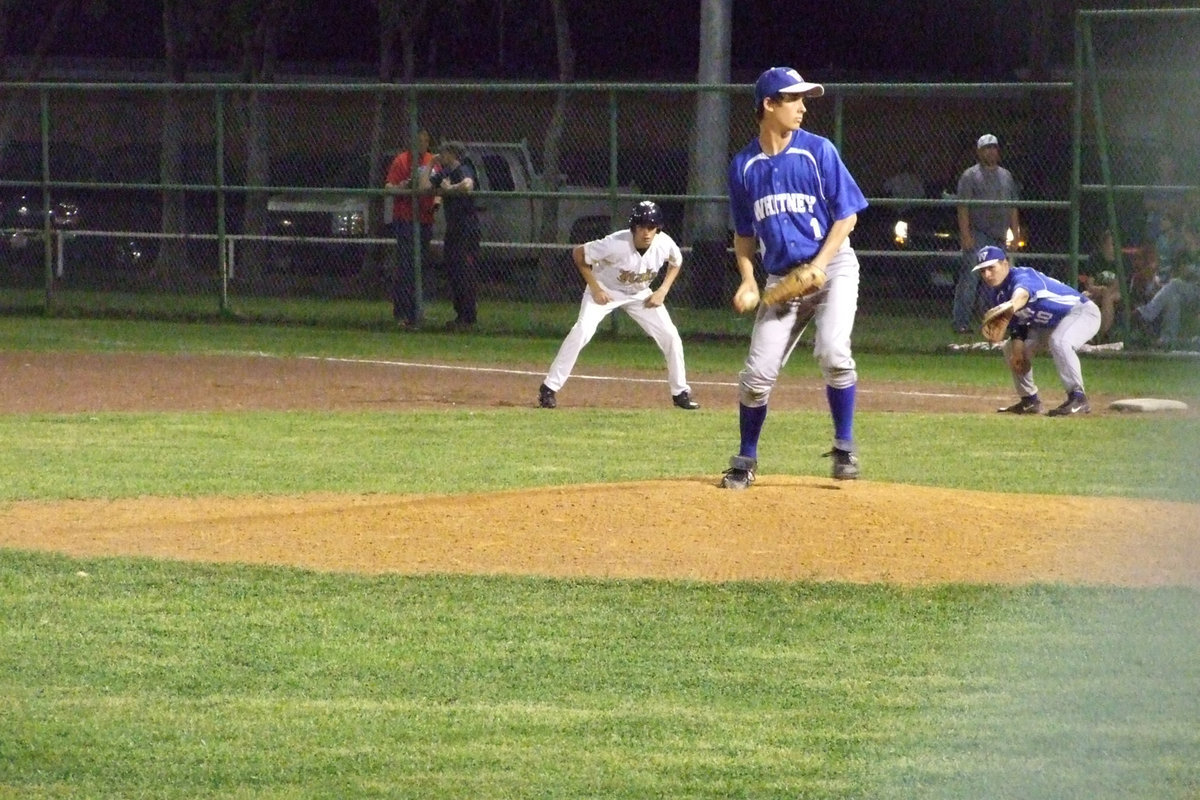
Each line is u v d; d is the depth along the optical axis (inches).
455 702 789.2
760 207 1141.7
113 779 685.3
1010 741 732.0
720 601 959.0
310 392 2028.8
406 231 2751.0
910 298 3068.4
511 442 1609.3
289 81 4429.1
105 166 3543.3
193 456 1502.2
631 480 1327.5
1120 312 2433.6
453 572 1024.2
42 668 837.2
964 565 1027.3
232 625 917.2
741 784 680.4
